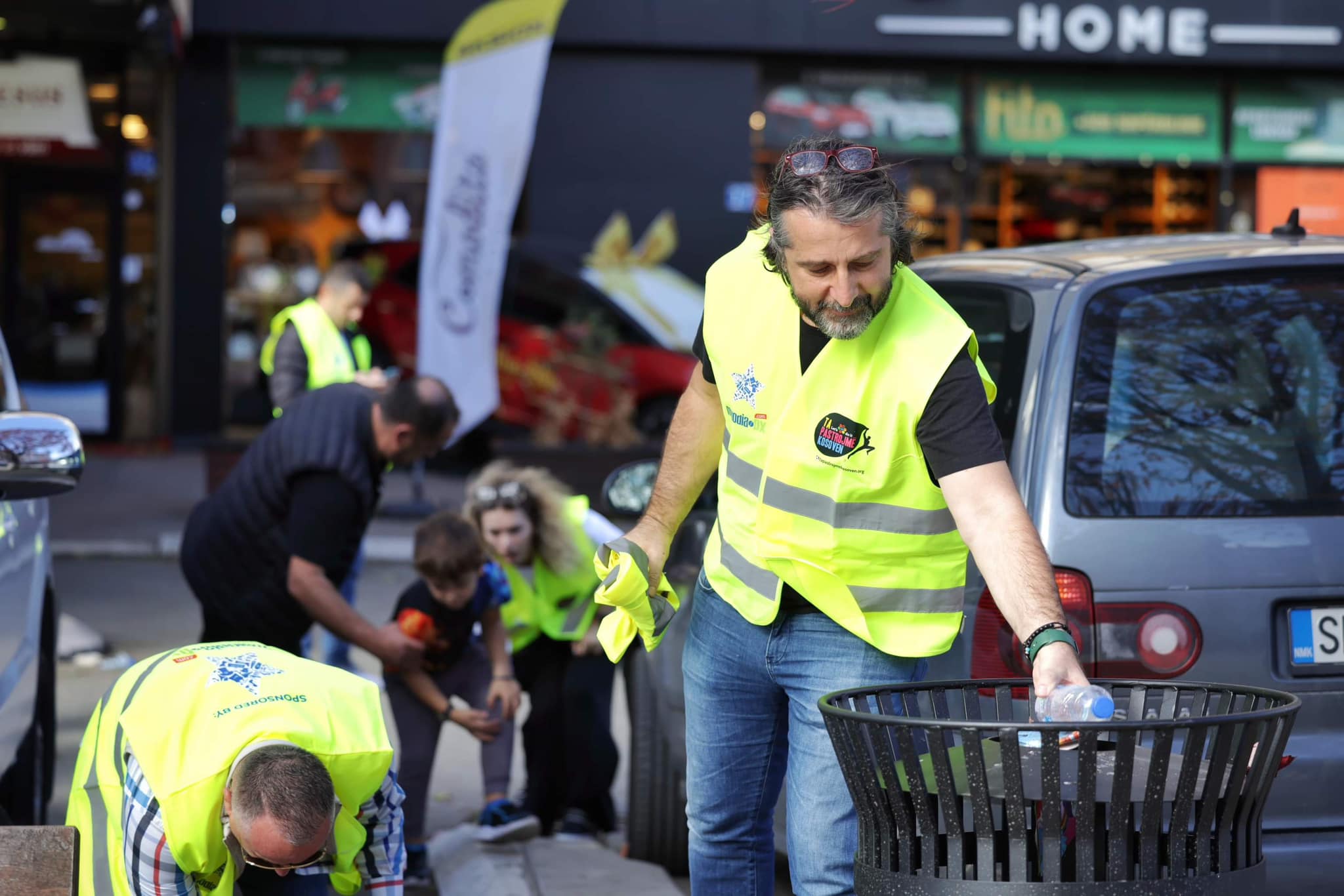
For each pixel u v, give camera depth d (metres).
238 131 20.17
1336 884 3.94
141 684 3.77
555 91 20.30
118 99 19.94
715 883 3.62
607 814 6.67
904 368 3.11
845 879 3.31
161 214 20.22
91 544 13.56
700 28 20.16
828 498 3.22
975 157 21.11
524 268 18.17
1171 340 4.26
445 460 18.66
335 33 19.75
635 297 18.09
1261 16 20.73
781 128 20.77
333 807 3.46
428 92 20.39
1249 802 2.51
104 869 3.67
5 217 19.86
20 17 17.48
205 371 20.27
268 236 20.41
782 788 4.81
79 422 20.28
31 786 5.78
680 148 20.50
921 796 2.51
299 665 3.87
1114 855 2.41
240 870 3.73
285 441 6.05
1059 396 4.14
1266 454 4.17
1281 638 4.04
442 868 6.05
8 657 5.02
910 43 20.39
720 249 20.64
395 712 6.09
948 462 3.07
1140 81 21.23
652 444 16.42
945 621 3.30
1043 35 20.50
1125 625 3.97
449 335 13.56
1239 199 21.53
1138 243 4.89
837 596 3.27
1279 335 4.32
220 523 6.16
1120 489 4.06
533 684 6.64
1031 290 4.46
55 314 20.12
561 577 6.36
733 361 3.36
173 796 3.52
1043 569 2.88
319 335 10.23
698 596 3.62
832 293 2.98
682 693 5.66
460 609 6.12
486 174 13.49
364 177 20.44
